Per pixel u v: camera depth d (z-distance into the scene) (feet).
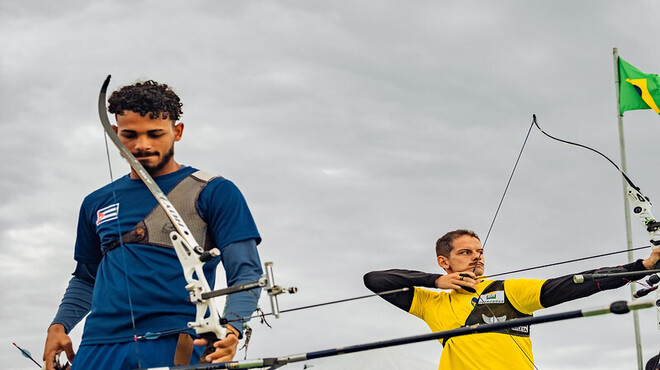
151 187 20.30
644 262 24.93
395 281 27.04
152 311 19.95
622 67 39.63
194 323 19.10
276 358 18.01
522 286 25.50
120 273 20.44
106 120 21.08
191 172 21.39
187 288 19.20
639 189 26.94
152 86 21.24
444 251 27.53
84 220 21.95
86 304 22.39
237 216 20.72
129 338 19.93
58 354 21.76
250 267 20.31
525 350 25.29
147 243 20.51
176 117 21.53
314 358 17.89
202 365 18.08
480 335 25.31
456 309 26.05
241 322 19.62
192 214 20.74
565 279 25.11
